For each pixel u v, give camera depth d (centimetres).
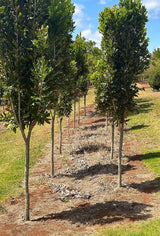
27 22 975
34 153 2197
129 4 1177
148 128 2580
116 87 1159
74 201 1127
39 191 1306
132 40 1150
